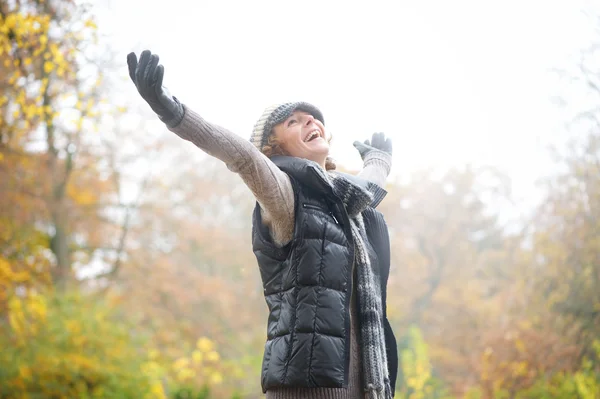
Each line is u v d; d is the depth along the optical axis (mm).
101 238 25359
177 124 2467
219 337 27250
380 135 3779
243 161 2570
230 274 31953
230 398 20781
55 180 20766
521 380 14984
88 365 15773
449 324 26250
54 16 9312
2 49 9195
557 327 15141
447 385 22094
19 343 15539
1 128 11328
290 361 2607
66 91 10195
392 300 28219
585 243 15102
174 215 28250
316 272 2658
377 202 3094
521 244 23266
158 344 24172
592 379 13320
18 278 16562
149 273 26016
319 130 3057
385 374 2729
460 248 32344
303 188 2762
